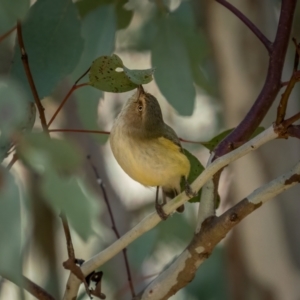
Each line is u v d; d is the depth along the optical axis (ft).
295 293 38.86
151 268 45.14
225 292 44.34
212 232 22.12
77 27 23.04
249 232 39.40
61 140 11.74
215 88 46.44
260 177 38.78
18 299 34.32
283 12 25.53
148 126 27.27
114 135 27.73
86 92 32.37
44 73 22.58
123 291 40.75
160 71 34.45
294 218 38.75
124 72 19.42
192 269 22.62
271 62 25.02
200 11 43.04
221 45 40.29
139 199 49.78
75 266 22.00
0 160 14.03
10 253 10.81
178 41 35.29
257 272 39.73
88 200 11.55
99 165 45.78
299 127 20.17
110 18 32.55
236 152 20.48
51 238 42.45
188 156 28.17
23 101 11.14
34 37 22.68
